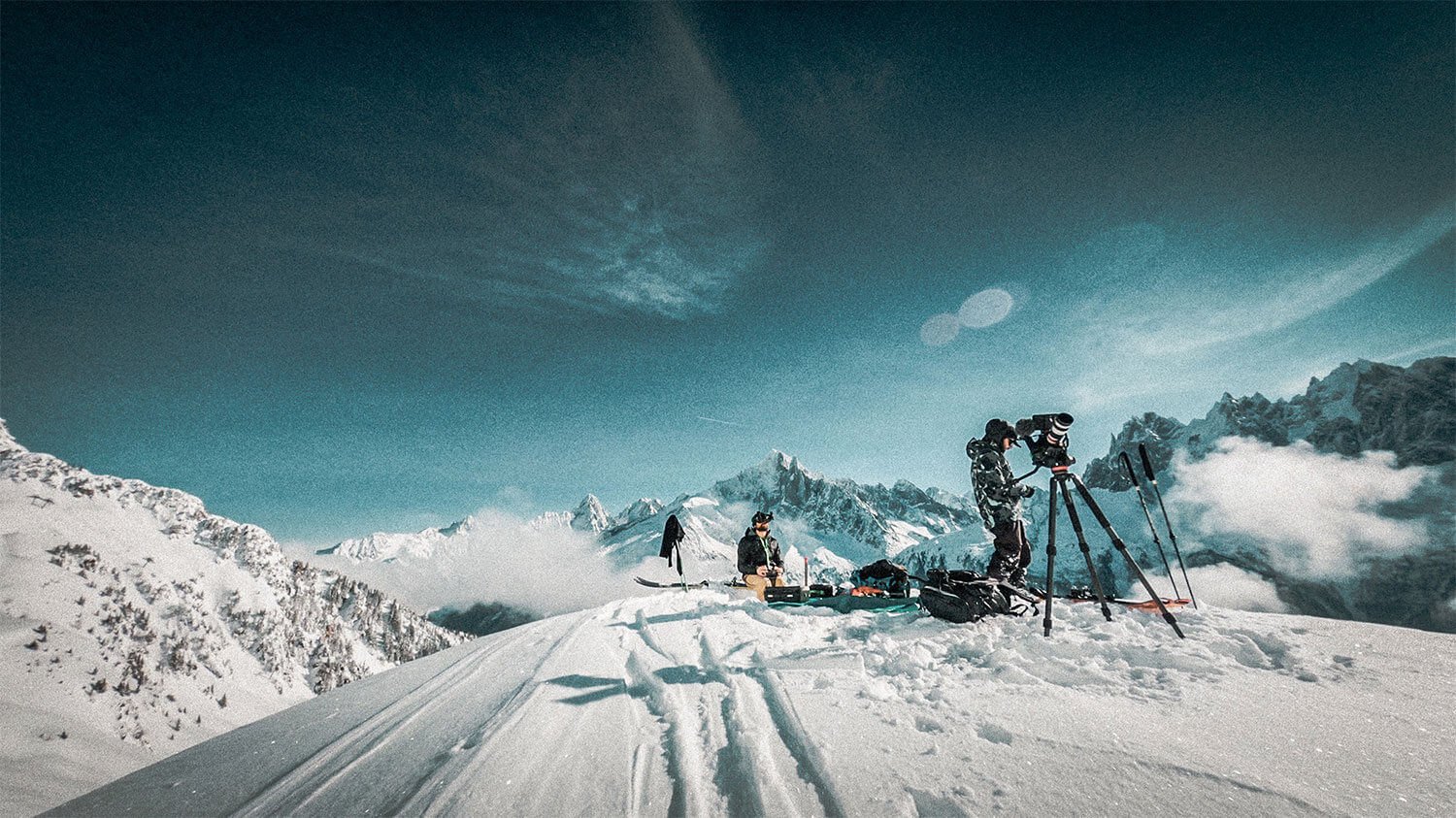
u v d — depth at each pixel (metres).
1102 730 2.48
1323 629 3.67
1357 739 2.24
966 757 2.34
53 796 42.16
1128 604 4.89
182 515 151.12
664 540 10.98
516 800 2.26
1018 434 5.32
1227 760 2.15
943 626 4.82
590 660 4.68
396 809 2.29
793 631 5.27
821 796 2.12
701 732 2.87
